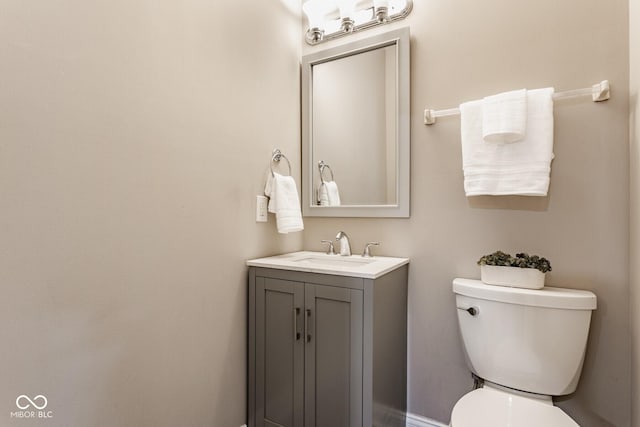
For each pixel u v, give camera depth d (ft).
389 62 5.45
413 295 5.20
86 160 3.15
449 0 5.00
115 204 3.38
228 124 4.71
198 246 4.28
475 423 3.27
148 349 3.70
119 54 3.41
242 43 4.96
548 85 4.33
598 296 4.02
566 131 4.21
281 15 5.80
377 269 4.26
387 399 4.47
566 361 3.76
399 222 5.37
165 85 3.86
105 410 3.31
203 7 4.34
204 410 4.34
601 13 4.05
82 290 3.13
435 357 5.04
